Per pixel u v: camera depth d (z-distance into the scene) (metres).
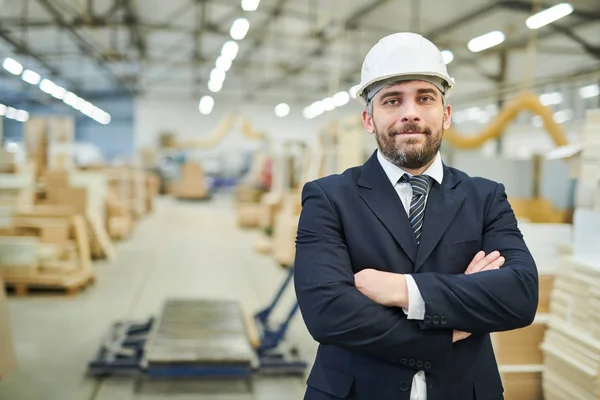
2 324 3.29
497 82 14.88
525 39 12.48
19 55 16.00
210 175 23.77
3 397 3.58
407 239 1.45
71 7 10.80
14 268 6.08
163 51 17.73
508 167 6.61
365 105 1.60
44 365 4.16
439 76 1.46
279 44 15.06
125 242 10.34
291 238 8.06
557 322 2.77
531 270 1.42
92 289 6.63
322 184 1.54
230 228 13.09
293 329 5.29
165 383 3.92
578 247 2.86
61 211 6.95
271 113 24.94
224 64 12.30
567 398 2.61
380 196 1.49
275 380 4.07
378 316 1.34
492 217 1.53
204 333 4.41
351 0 11.37
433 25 12.24
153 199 16.17
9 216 6.51
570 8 6.29
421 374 1.40
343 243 1.47
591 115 2.61
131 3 12.46
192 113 24.52
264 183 14.05
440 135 1.50
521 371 2.94
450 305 1.32
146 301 6.18
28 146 8.48
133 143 25.98
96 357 4.10
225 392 3.82
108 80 23.61
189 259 8.83
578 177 2.85
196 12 13.09
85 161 18.83
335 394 1.43
